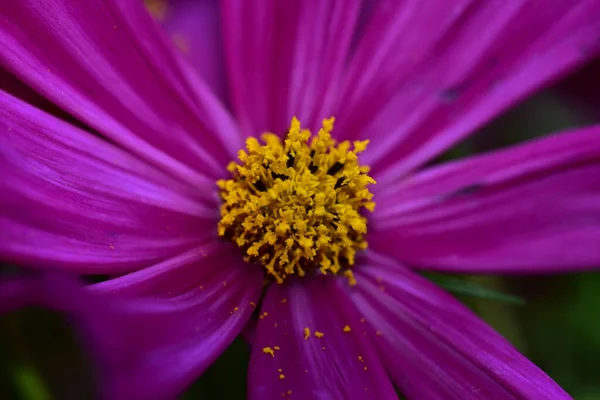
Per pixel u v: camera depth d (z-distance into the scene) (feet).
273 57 0.48
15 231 0.39
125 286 0.42
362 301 0.46
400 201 0.48
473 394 0.44
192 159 0.46
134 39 0.45
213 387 0.48
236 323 0.44
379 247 0.47
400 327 0.46
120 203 0.44
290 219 0.45
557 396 0.44
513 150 0.48
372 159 0.48
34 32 0.43
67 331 0.43
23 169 0.40
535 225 0.48
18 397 0.46
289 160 0.46
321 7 0.48
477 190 0.48
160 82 0.46
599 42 0.48
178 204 0.45
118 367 0.36
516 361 0.45
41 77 0.43
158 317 0.41
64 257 0.41
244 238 0.45
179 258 0.44
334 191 0.45
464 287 0.47
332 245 0.45
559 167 0.48
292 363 0.44
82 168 0.43
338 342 0.44
